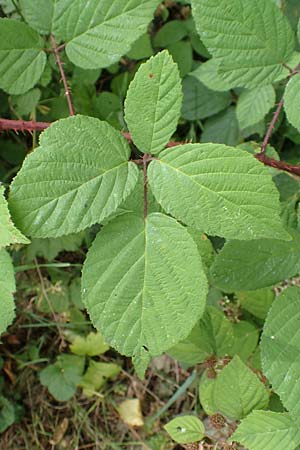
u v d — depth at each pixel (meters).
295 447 0.56
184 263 0.46
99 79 0.90
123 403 0.94
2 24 0.57
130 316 0.47
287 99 0.55
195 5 0.54
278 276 0.56
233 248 0.56
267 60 0.55
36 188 0.45
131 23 0.57
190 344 0.66
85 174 0.45
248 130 0.82
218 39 0.54
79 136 0.45
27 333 0.96
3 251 0.49
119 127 0.78
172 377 0.94
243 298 0.70
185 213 0.45
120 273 0.46
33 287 0.92
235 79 0.56
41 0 0.57
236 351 0.68
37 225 0.45
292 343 0.53
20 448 0.95
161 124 0.46
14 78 0.59
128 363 0.96
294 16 0.75
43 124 0.53
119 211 0.52
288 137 0.83
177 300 0.46
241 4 0.54
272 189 0.45
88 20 0.57
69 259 0.92
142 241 0.46
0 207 0.44
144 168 0.46
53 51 0.59
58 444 0.95
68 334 0.94
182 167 0.45
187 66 0.84
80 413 0.95
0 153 0.87
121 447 0.93
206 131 0.85
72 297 0.91
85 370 0.94
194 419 0.63
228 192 0.45
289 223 0.63
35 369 0.97
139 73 0.46
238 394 0.60
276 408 0.64
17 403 0.96
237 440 0.57
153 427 0.93
